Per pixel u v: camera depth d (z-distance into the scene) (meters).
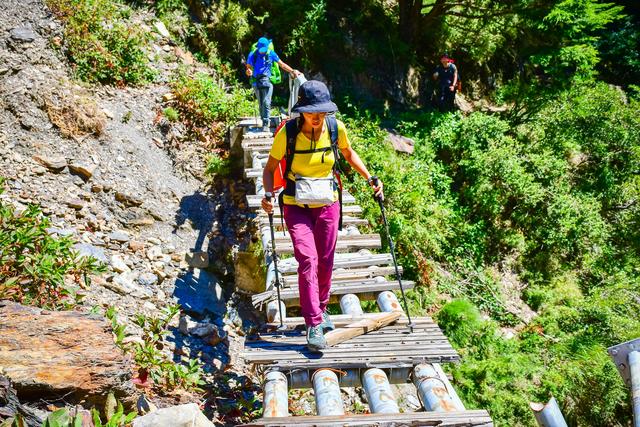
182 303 7.20
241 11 13.46
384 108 15.05
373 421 3.52
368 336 4.69
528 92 15.25
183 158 9.69
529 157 13.48
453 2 16.83
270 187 4.29
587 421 9.07
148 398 5.04
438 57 17.86
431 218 10.93
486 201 12.36
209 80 11.25
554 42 15.38
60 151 8.03
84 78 9.50
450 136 13.51
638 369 3.45
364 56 15.70
